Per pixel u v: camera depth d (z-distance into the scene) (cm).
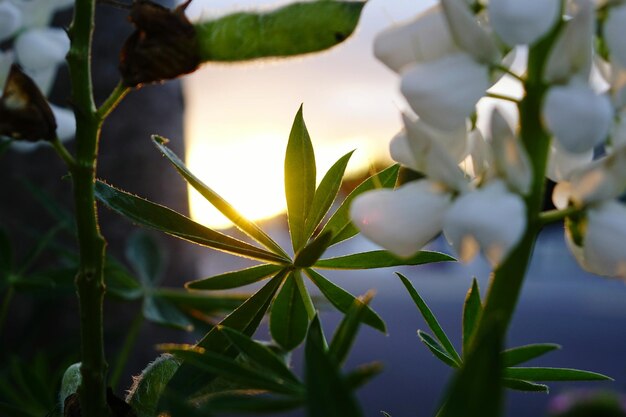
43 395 40
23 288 45
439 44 21
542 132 20
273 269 28
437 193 21
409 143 21
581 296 288
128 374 64
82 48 24
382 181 28
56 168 66
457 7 20
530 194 20
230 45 23
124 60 23
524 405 143
